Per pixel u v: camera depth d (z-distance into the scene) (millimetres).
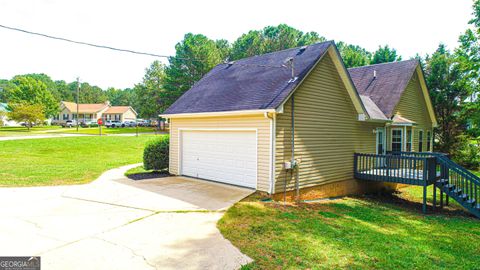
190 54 38250
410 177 10984
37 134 33906
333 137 11531
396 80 16969
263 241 5668
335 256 5203
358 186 13047
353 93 11898
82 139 27594
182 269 4375
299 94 9914
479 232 7887
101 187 10023
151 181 11250
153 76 49156
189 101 12578
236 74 13008
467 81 20625
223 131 10820
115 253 4840
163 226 6211
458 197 10438
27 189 9523
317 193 10805
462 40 18797
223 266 4520
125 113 68562
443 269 5090
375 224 7945
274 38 41719
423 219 9172
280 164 9320
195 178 11922
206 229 6109
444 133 23594
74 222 6348
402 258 5422
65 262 4469
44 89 63156
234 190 9641
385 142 15188
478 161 21688
